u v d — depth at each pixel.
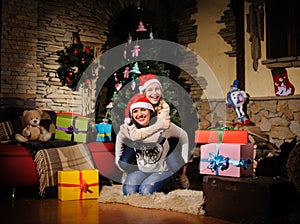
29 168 3.51
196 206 2.90
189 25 5.37
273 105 4.36
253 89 4.54
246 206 2.64
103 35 5.31
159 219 2.73
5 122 4.04
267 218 2.54
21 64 4.61
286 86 4.26
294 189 2.77
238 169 2.83
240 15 4.67
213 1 5.09
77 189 3.45
